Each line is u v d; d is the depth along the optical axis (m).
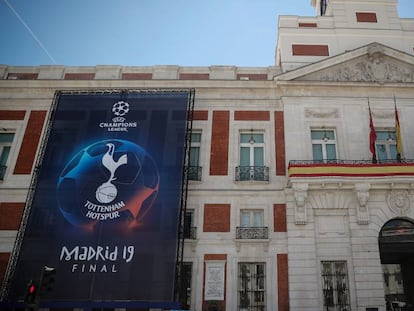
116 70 21.16
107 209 17.05
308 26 22.20
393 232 16.67
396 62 20.17
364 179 16.75
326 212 17.05
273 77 19.97
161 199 17.11
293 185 17.00
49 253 16.31
